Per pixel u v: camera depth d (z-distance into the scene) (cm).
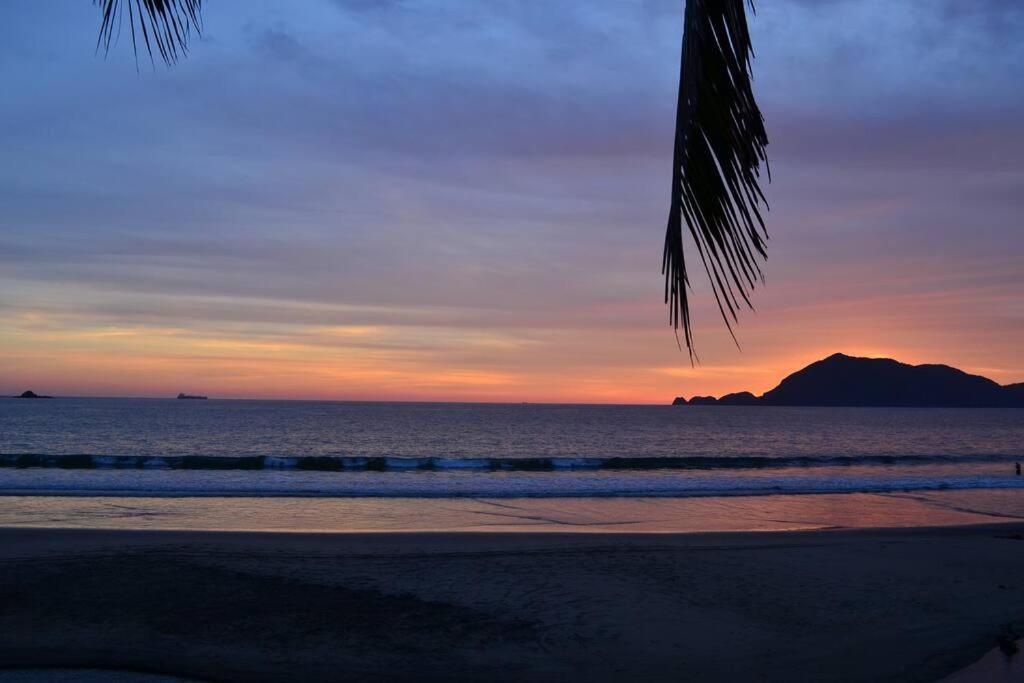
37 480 1777
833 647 609
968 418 12531
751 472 2570
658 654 584
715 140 143
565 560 873
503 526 1241
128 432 5003
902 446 4884
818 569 868
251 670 535
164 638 585
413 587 738
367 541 978
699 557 909
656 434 6181
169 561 797
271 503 1461
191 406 15400
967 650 609
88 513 1291
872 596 760
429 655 570
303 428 6022
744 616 684
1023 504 1675
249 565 796
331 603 678
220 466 2341
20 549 856
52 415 8025
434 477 2128
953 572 870
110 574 739
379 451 3841
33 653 550
